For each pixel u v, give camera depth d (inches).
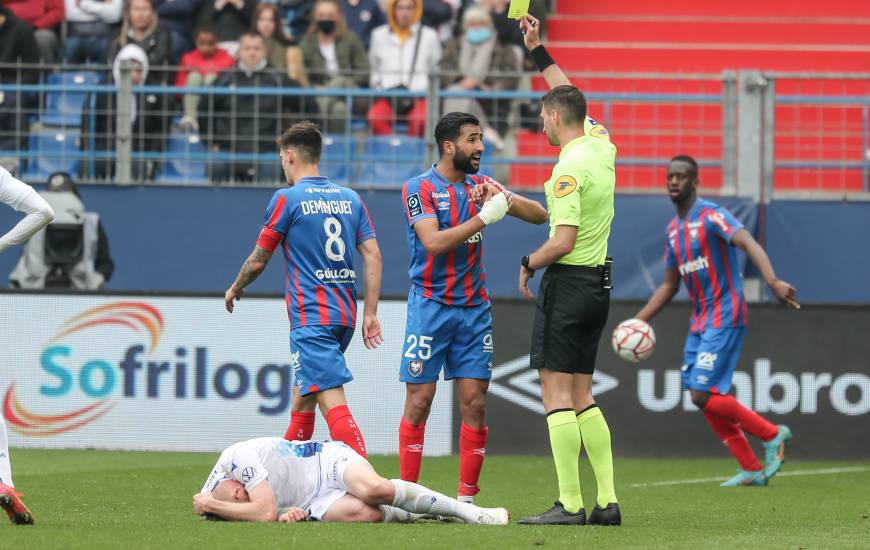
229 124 1733.5
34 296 1472.7
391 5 1951.3
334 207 899.4
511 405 1461.6
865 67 2151.8
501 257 1665.8
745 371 1460.4
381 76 1930.4
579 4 2234.3
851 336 1455.5
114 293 1470.2
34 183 1683.1
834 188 1951.3
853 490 1163.9
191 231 1688.0
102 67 1696.6
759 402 1460.4
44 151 1752.0
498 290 1662.2
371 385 1453.0
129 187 1685.5
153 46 1875.0
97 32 1948.8
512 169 1849.2
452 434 1450.5
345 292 900.6
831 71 2153.1
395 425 1450.5
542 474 1282.0
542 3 2066.9
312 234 888.3
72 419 1469.0
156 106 1744.6
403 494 781.9
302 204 887.7
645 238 1679.4
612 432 1466.5
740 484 1205.7
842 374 1455.5
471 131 901.8
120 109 1700.3
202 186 1689.2
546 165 1851.6
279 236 888.9
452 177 916.0
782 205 1675.7
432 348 912.9
